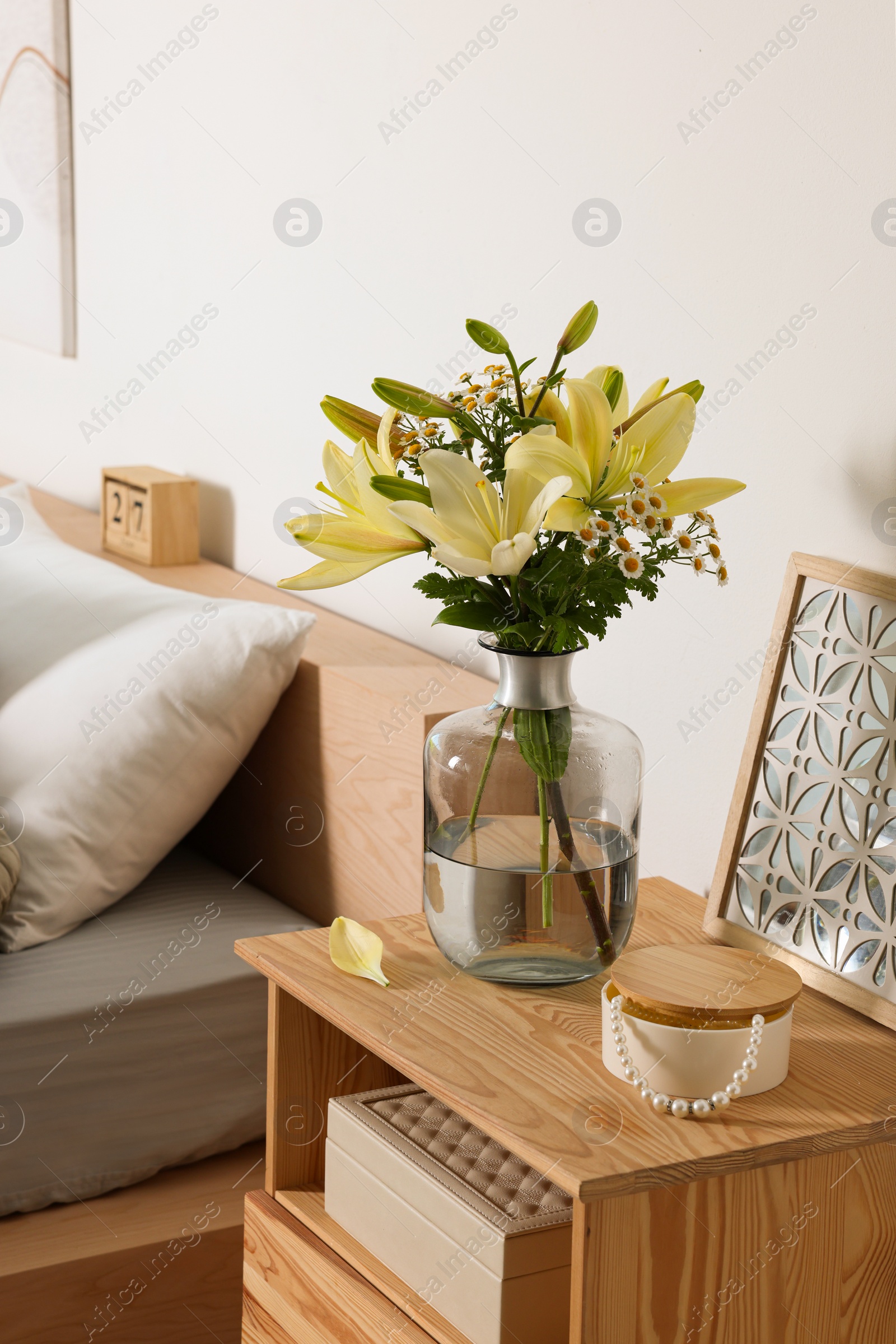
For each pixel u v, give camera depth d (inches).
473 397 37.2
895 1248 34.0
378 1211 37.1
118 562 81.2
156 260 84.1
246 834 67.8
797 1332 32.9
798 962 38.9
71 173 94.7
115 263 89.9
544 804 36.6
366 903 57.3
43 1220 49.9
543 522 34.7
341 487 37.7
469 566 33.8
